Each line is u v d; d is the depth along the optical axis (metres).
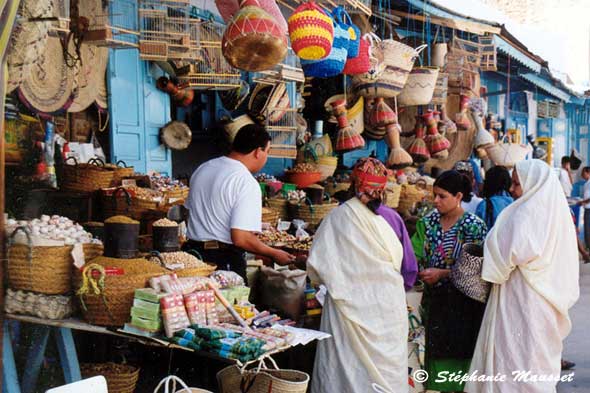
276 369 3.09
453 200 4.07
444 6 7.70
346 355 3.57
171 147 6.20
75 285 3.08
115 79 5.64
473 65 8.77
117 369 3.97
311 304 4.28
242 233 3.78
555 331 3.69
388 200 6.89
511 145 8.77
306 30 3.72
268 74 5.93
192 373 4.25
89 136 5.71
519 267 3.69
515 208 3.72
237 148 3.97
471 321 4.05
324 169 7.08
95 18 4.62
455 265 3.92
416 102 6.93
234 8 3.81
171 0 4.88
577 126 18.00
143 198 4.72
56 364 3.52
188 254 3.53
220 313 3.20
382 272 3.56
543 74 12.30
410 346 4.26
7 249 3.13
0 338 2.92
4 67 2.70
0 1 2.60
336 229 3.64
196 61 5.74
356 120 7.08
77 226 3.36
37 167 4.55
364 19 6.15
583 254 12.06
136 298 2.90
